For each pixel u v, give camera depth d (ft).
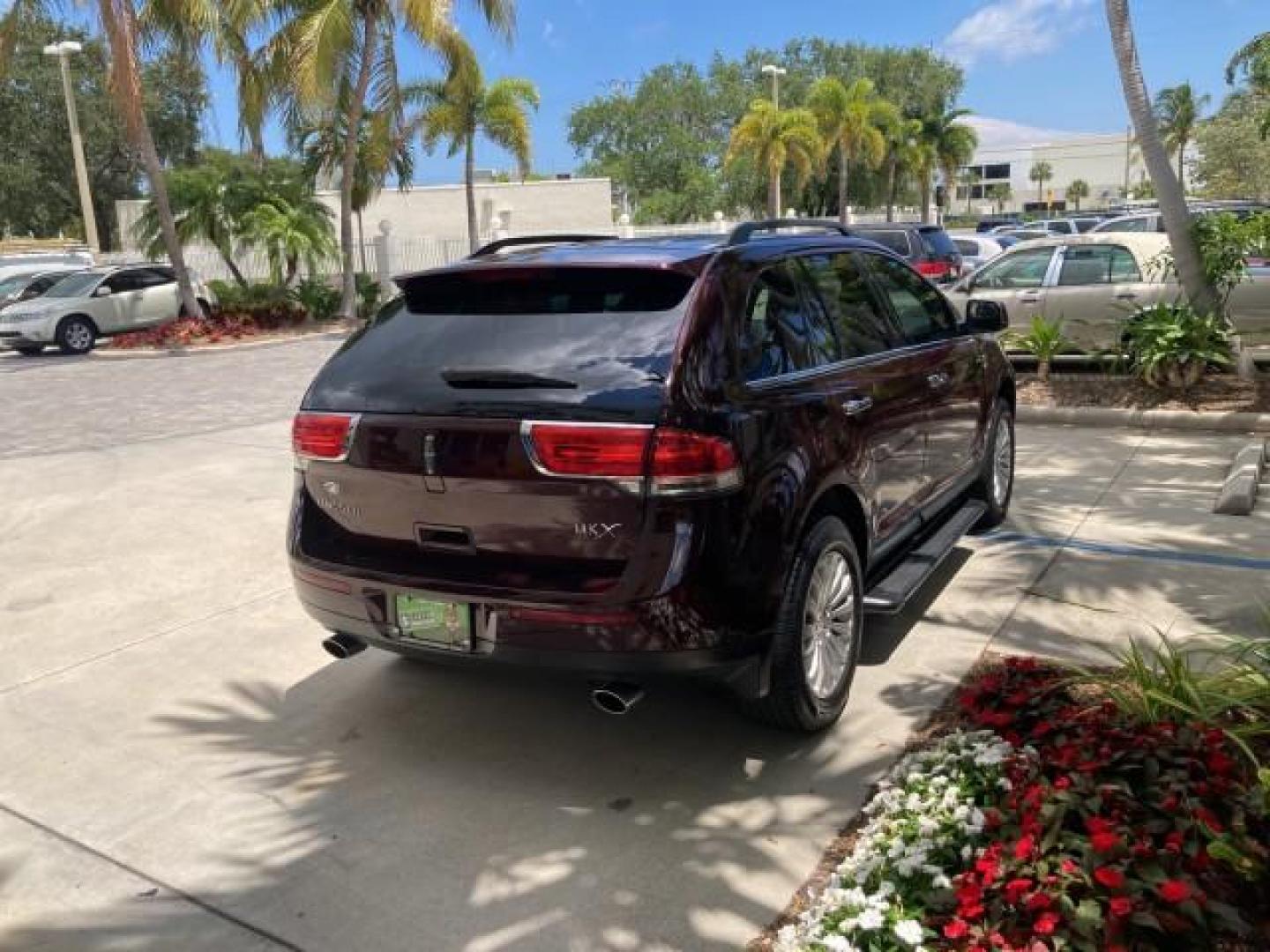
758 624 11.42
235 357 62.39
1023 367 38.09
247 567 20.76
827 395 13.05
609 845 11.00
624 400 10.76
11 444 35.19
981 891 8.50
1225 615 15.85
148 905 10.32
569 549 11.09
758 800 11.72
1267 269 35.01
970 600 17.17
